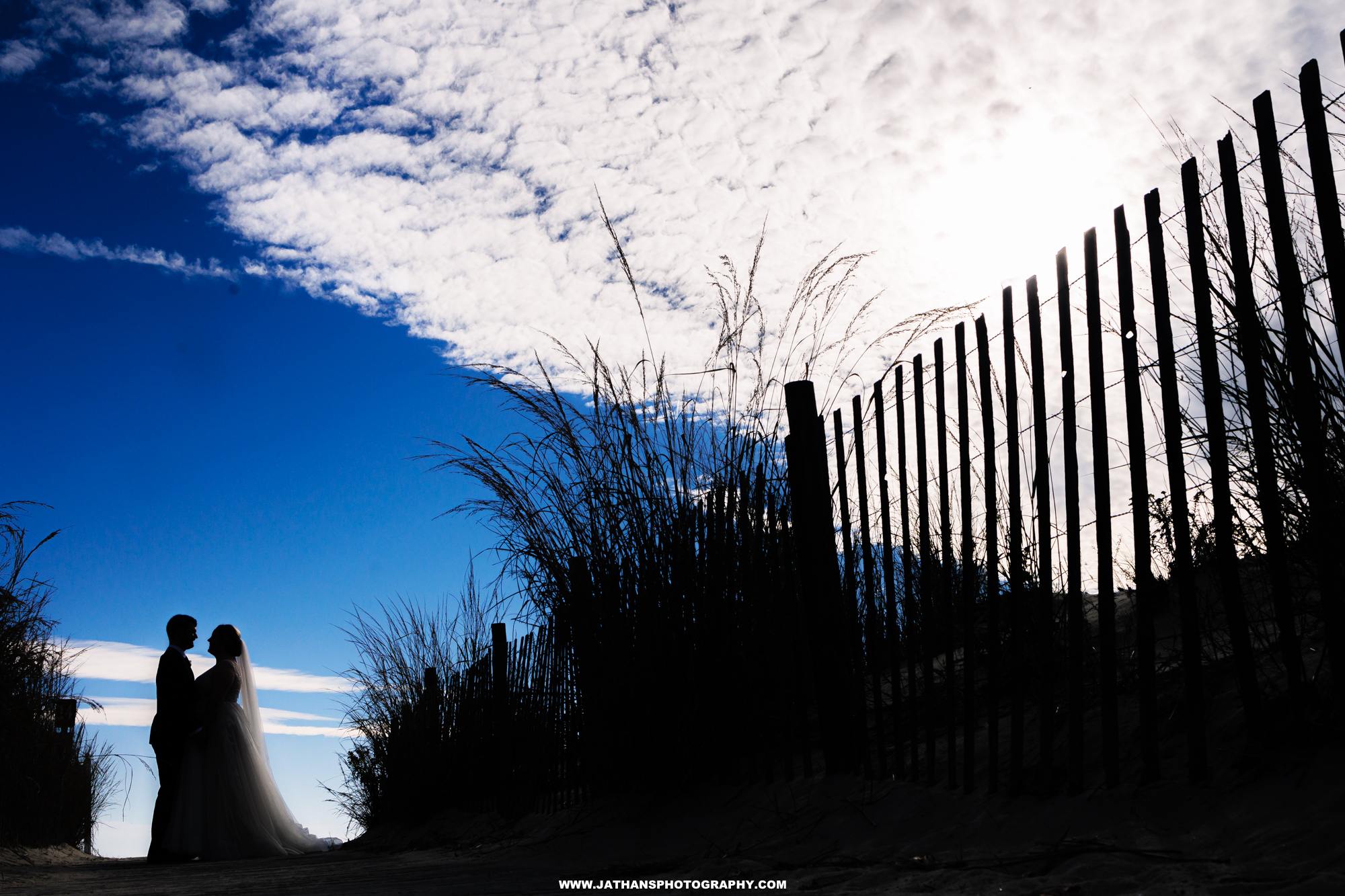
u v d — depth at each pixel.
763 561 3.69
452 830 6.05
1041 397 2.54
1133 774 2.24
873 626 3.06
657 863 2.86
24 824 5.52
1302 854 1.61
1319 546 1.89
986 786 2.61
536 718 5.45
